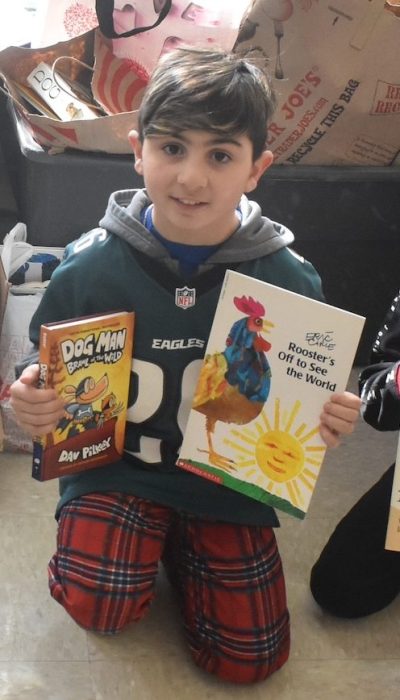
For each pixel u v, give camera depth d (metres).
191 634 1.19
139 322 1.13
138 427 1.19
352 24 1.56
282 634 1.18
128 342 1.12
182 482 1.19
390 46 1.59
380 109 1.67
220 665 1.15
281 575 1.21
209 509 1.19
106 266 1.14
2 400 1.53
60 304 1.16
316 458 1.12
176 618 1.27
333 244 1.80
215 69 1.04
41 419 1.07
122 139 1.62
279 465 1.13
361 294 1.86
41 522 1.40
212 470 1.15
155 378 1.15
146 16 1.68
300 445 1.12
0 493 1.46
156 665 1.19
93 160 1.63
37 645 1.19
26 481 1.49
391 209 1.78
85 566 1.14
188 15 1.67
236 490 1.16
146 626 1.25
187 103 1.01
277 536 1.43
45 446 1.10
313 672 1.20
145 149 1.06
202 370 1.11
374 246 1.82
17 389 1.07
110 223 1.15
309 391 1.10
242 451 1.14
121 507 1.17
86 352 1.08
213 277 1.14
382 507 1.27
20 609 1.24
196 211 1.06
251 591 1.17
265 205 1.74
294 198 1.74
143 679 1.16
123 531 1.16
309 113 1.66
